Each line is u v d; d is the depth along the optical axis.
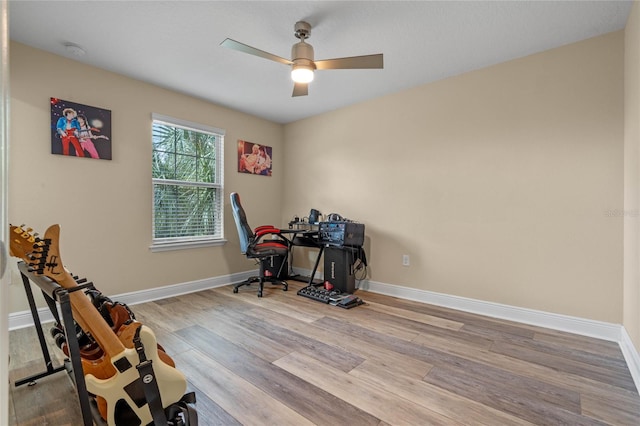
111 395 1.18
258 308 3.01
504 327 2.56
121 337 1.22
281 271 4.17
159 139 3.36
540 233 2.59
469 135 2.95
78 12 2.06
